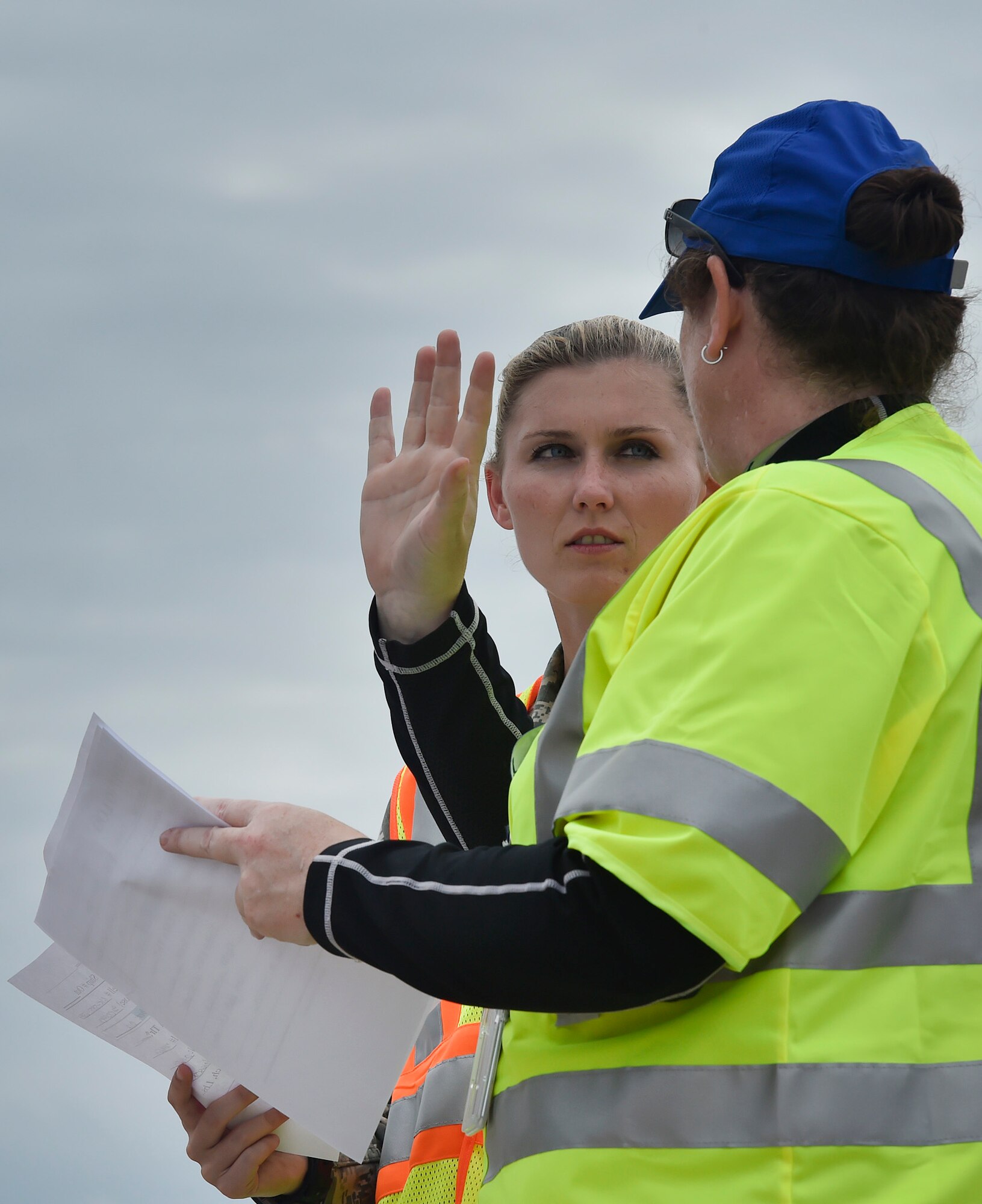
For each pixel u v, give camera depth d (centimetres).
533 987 433
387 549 674
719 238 521
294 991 603
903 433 504
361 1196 758
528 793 507
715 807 402
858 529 444
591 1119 445
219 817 580
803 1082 412
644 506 754
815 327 503
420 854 477
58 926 602
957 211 501
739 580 438
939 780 439
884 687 425
